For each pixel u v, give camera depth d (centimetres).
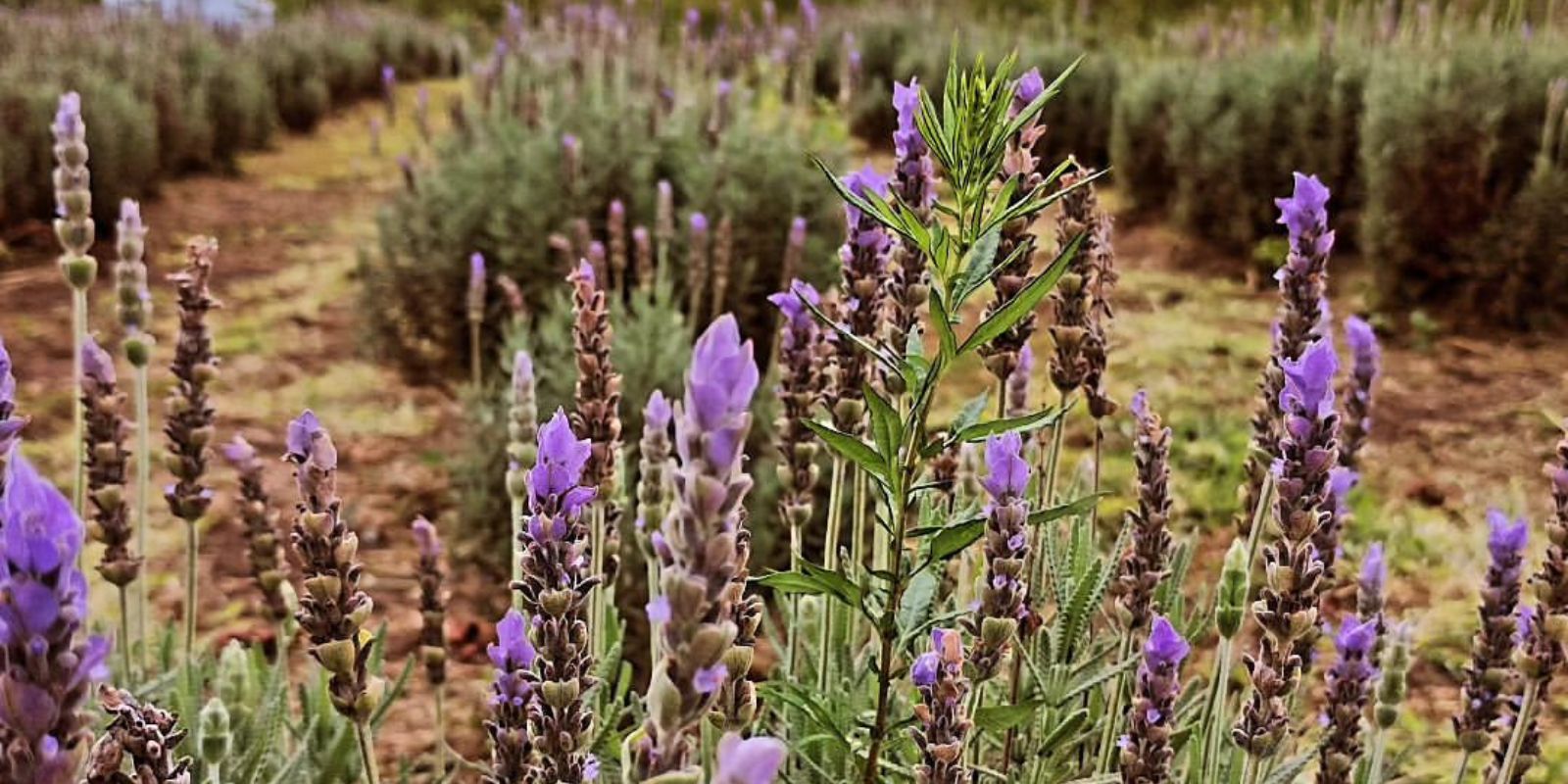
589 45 1003
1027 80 211
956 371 644
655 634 194
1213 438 571
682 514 95
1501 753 237
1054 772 238
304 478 162
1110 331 315
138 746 132
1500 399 632
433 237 679
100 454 255
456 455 552
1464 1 905
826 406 238
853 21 1503
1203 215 904
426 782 353
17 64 1062
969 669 182
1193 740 251
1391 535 502
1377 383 661
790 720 249
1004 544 176
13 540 85
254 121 1357
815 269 633
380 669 285
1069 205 237
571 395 456
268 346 733
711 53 1020
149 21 1536
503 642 164
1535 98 714
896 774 221
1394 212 735
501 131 730
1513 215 701
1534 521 516
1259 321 746
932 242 154
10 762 87
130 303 281
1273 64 889
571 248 579
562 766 155
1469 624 441
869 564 306
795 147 659
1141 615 232
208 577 482
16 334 730
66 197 262
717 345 93
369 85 1859
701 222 541
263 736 243
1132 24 1557
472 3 2333
